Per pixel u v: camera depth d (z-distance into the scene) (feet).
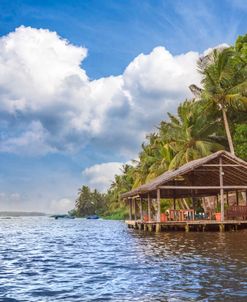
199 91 165.99
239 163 120.06
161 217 127.03
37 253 81.71
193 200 145.28
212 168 124.67
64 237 135.95
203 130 166.20
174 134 173.37
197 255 65.10
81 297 39.06
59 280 48.70
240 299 36.09
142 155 243.19
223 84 155.43
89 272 53.72
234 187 121.39
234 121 175.52
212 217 135.13
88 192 645.92
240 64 161.58
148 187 121.29
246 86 148.15
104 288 42.70
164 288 41.16
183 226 126.72
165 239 97.50
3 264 64.49
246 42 170.91
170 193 160.45
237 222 119.65
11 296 40.22
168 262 58.70
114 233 143.43
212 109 162.81
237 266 52.70
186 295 37.93
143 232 130.21
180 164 162.30
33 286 45.24
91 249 86.89
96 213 608.19
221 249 71.97
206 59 156.35
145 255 68.18
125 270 53.31
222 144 177.27
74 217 627.46
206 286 41.32
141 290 40.75
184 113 169.48
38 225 298.76
